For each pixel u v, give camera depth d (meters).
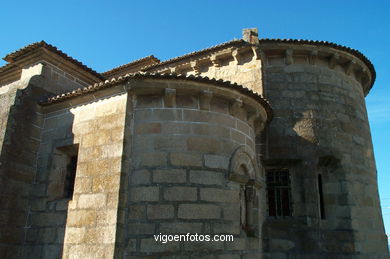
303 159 11.36
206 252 7.59
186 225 7.60
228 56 12.68
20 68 11.52
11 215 8.90
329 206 11.38
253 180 9.12
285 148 11.45
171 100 8.41
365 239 11.13
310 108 11.96
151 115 8.39
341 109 12.34
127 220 7.64
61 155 9.54
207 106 8.67
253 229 8.93
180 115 8.42
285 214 11.24
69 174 9.53
